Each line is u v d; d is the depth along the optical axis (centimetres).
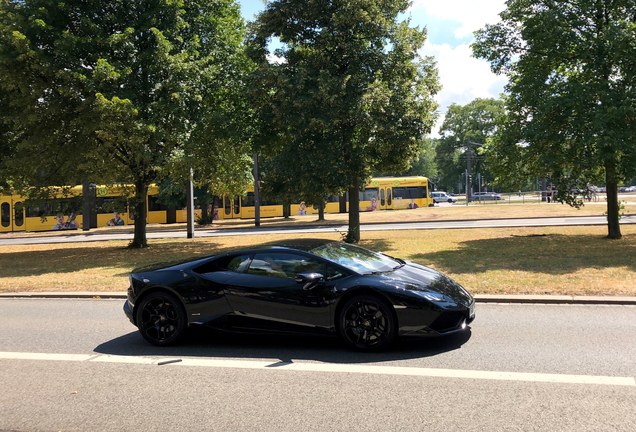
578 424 369
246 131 2017
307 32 1944
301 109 1728
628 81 1538
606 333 623
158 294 630
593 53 1605
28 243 2658
